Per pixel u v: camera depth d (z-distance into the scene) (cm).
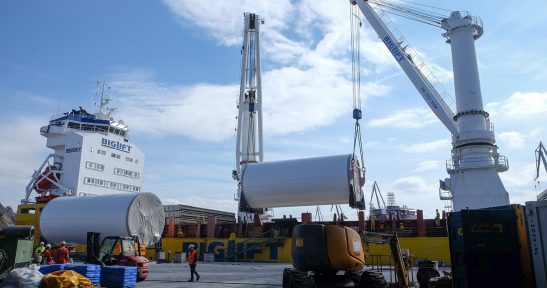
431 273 1770
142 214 3819
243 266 3716
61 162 5475
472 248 1112
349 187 2434
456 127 3928
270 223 4672
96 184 5444
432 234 4212
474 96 3894
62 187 5166
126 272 1739
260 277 2478
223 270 3153
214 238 4881
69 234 3912
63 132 5584
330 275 1472
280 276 2552
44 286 1319
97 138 5528
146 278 2388
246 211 2752
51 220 3978
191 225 5350
